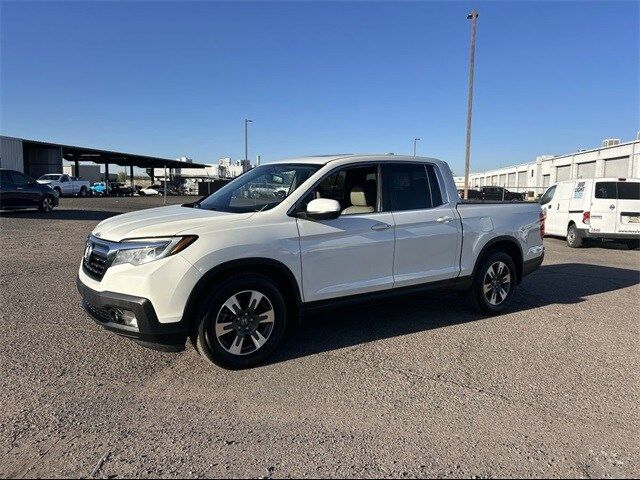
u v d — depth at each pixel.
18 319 5.37
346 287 4.71
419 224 5.19
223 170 72.81
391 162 5.23
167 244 3.89
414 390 3.88
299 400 3.68
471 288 5.85
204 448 3.03
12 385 3.79
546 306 6.54
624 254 12.14
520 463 2.94
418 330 5.38
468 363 4.46
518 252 6.18
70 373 4.04
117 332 3.95
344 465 2.88
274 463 2.89
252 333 4.24
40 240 11.73
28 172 41.75
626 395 3.86
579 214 13.19
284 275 4.36
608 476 2.83
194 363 4.31
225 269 4.05
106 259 3.98
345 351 4.70
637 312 6.27
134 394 3.71
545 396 3.83
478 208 5.80
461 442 3.15
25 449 2.96
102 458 2.90
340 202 4.91
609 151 35.09
